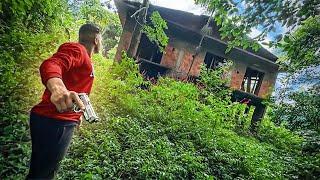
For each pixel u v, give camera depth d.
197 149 8.04
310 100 10.80
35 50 6.69
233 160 7.36
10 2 6.77
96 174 4.39
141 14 18.81
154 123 8.78
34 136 2.14
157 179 5.13
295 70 12.02
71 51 2.03
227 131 10.72
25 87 5.74
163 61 24.06
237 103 12.86
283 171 8.23
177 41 24.31
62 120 2.16
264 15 5.86
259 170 7.08
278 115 11.75
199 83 14.08
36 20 8.62
